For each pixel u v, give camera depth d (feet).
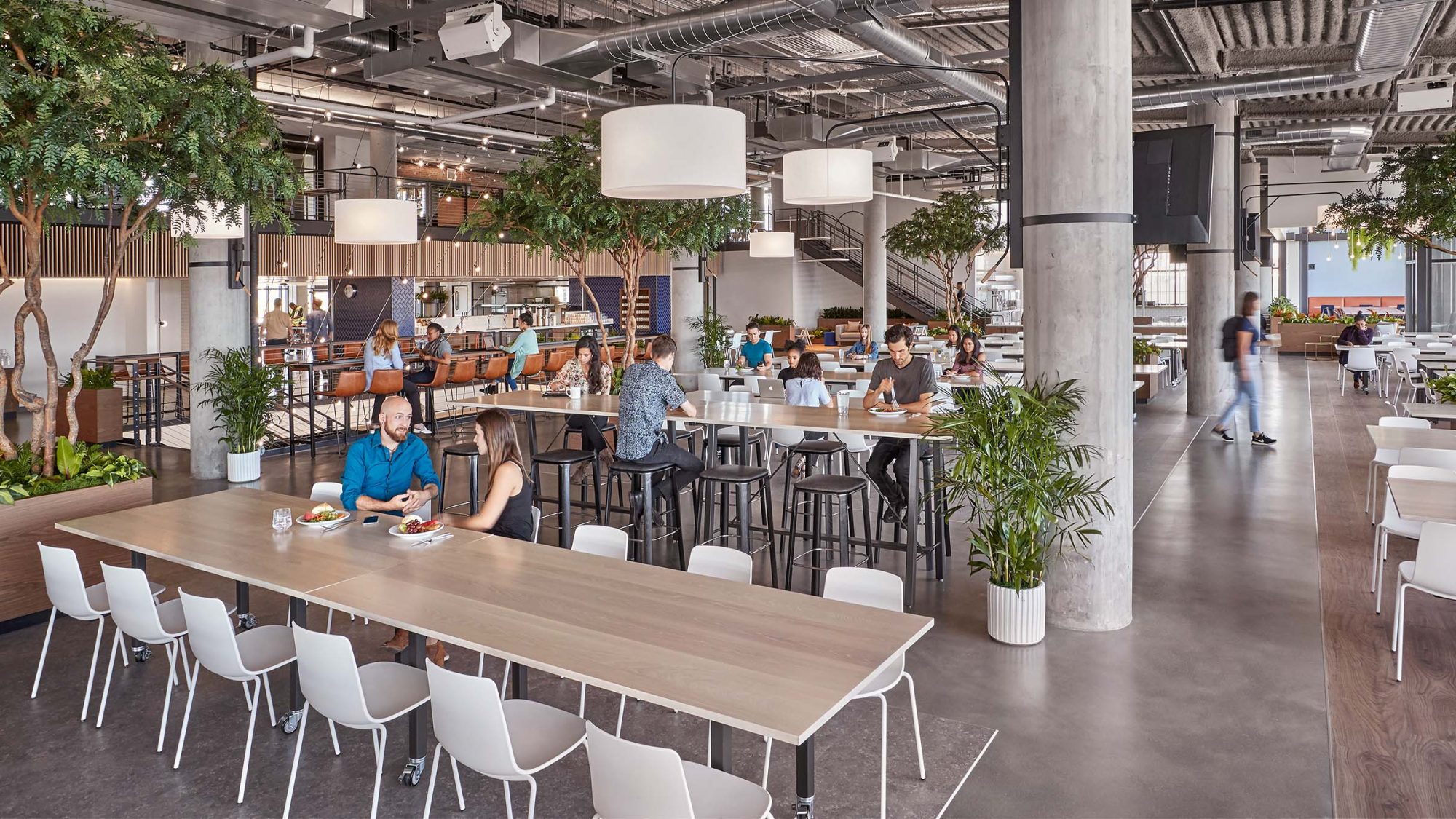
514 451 15.16
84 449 19.01
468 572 11.71
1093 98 15.64
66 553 13.10
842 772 11.64
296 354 45.83
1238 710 13.23
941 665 14.90
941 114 41.42
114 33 16.11
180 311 57.93
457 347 58.54
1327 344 71.97
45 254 45.78
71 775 11.86
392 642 15.61
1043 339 16.22
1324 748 12.10
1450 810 10.64
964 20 33.35
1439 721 12.76
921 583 19.21
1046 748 12.19
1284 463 31.12
